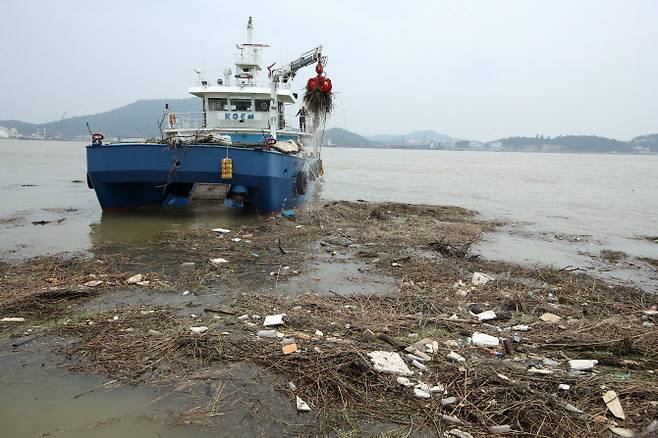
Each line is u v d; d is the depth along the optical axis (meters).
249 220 12.53
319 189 22.72
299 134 17.16
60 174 30.41
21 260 8.07
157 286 6.74
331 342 4.89
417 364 4.50
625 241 12.25
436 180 34.28
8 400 3.81
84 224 11.76
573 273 8.57
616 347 5.09
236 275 7.50
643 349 5.11
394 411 3.81
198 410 3.73
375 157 102.38
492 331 5.54
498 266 8.76
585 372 4.58
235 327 5.34
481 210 17.59
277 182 12.88
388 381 4.18
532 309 6.44
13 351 4.61
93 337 4.94
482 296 6.84
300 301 6.22
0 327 5.16
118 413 3.68
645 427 3.62
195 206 14.72
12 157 53.91
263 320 5.55
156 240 9.90
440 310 6.18
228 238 10.20
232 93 15.76
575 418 3.75
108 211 13.51
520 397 3.98
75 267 7.57
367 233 11.26
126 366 4.36
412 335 5.30
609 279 8.39
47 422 3.55
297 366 4.38
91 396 3.89
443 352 4.85
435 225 12.84
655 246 11.70
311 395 3.99
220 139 12.48
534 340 5.29
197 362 4.47
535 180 37.56
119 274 7.24
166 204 14.84
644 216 17.20
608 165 86.50
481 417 3.72
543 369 4.55
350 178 33.66
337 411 3.79
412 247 10.04
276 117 14.52
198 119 16.22
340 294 6.75
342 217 13.30
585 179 40.56
